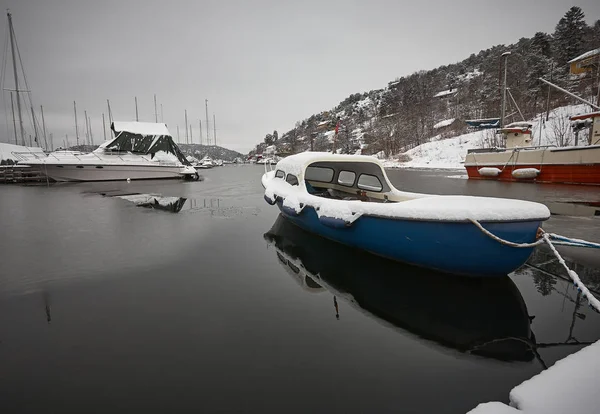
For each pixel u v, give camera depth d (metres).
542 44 43.66
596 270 4.57
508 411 1.67
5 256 5.39
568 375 1.92
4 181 19.28
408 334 3.05
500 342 2.91
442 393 2.26
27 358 2.69
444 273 4.17
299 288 4.12
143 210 9.90
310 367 2.55
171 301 3.75
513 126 18.42
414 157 35.28
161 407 2.14
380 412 2.08
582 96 31.52
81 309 3.55
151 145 22.16
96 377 2.45
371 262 4.82
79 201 11.80
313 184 9.01
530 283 4.15
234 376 2.45
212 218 8.67
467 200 3.96
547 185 14.93
